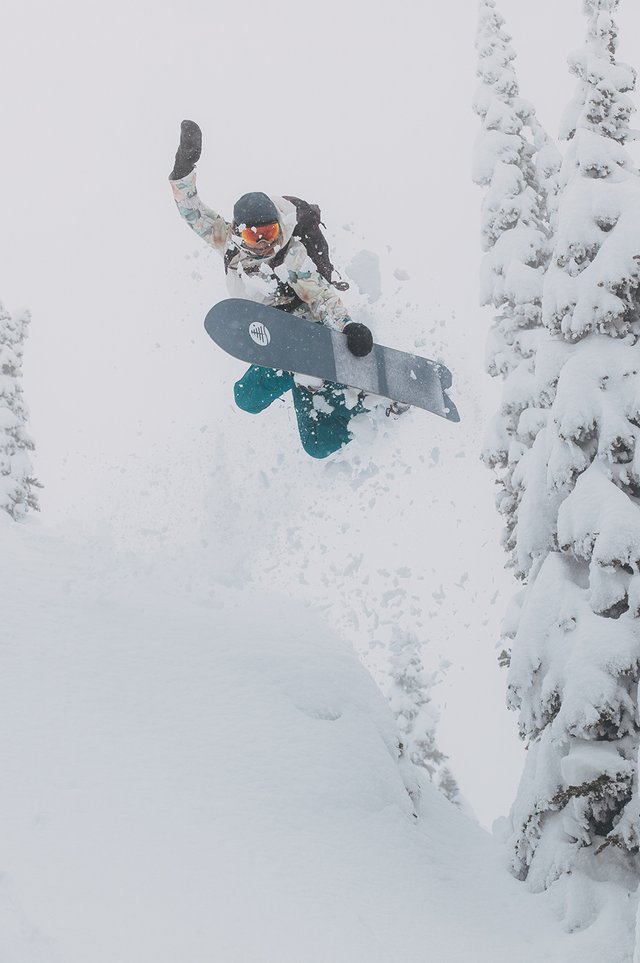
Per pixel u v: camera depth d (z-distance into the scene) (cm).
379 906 765
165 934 620
